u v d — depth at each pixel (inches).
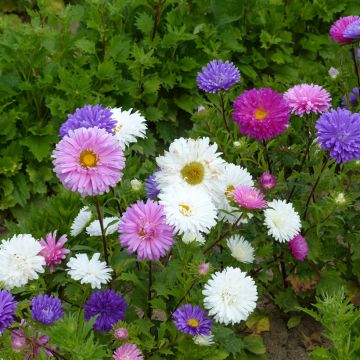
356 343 28.9
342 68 46.7
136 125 33.2
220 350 32.4
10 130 51.2
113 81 54.7
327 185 38.1
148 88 54.9
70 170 25.9
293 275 39.3
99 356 24.9
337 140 32.5
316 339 40.0
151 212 27.2
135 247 26.9
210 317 30.8
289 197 38.3
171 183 29.9
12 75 53.3
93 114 30.4
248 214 32.0
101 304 29.3
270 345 40.0
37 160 52.2
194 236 29.5
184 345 30.5
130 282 33.1
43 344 28.0
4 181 51.0
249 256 33.6
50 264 30.6
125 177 39.2
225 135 44.2
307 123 38.6
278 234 32.7
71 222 42.1
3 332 27.5
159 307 30.4
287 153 39.3
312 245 37.9
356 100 45.4
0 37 54.3
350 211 38.2
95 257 29.7
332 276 39.3
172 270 31.5
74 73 54.8
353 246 39.8
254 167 42.0
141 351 29.5
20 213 51.2
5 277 28.4
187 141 31.4
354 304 40.5
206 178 30.0
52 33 53.6
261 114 35.4
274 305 41.9
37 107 53.5
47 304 27.3
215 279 28.7
